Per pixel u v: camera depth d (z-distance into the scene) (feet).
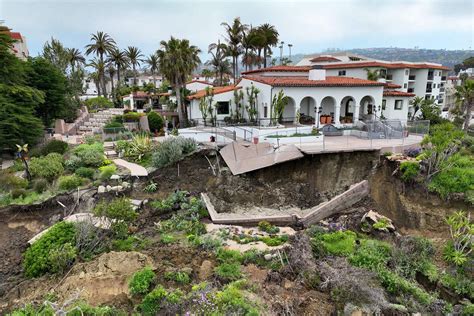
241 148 76.23
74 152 77.05
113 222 50.49
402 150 75.97
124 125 108.88
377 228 59.00
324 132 96.37
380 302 38.50
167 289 37.37
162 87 203.82
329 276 41.01
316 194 70.64
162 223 56.34
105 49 203.82
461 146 81.61
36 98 86.84
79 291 34.68
